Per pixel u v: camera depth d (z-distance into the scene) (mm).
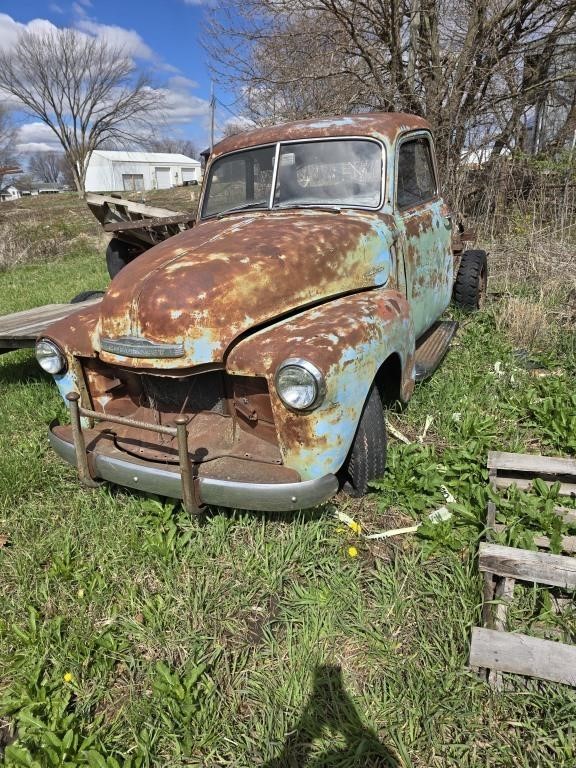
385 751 1925
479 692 2061
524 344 5262
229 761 1947
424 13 9516
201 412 2916
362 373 2590
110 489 3334
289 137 3812
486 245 7781
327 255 3045
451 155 9391
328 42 9758
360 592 2547
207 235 3184
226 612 2510
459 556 2717
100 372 3102
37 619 2537
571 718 1949
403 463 3238
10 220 19562
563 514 2828
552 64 10031
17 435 4184
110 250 6977
